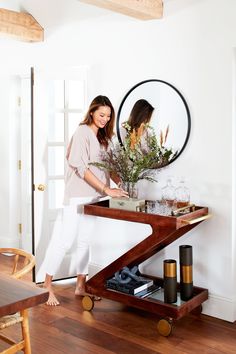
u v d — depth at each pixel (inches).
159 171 138.4
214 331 119.6
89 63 154.9
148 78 139.0
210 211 127.9
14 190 201.3
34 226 158.9
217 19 122.6
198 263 131.5
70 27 159.8
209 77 125.3
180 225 113.8
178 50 131.3
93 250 158.7
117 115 147.6
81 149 144.0
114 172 135.8
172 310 115.1
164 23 133.6
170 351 108.3
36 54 176.1
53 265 146.3
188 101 130.2
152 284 132.9
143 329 120.8
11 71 191.5
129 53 143.0
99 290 130.3
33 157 157.5
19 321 83.4
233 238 125.3
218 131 124.6
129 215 123.6
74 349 109.0
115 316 129.5
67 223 147.8
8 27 161.3
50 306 136.8
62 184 164.4
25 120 196.9
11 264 186.1
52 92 160.9
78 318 127.7
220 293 127.6
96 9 148.6
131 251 124.6
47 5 159.9
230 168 123.0
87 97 157.3
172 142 134.3
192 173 131.0
